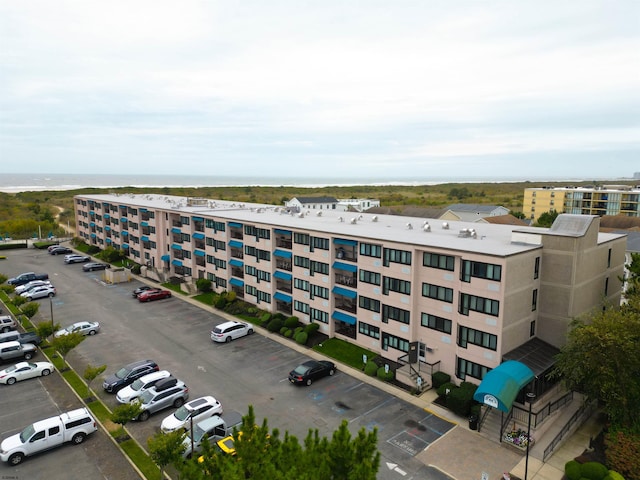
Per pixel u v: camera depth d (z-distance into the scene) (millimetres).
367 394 37156
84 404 35312
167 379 36188
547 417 31906
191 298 65125
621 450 26375
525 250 36062
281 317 54031
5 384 38344
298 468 15711
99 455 28938
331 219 61625
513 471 27391
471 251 35750
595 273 40312
